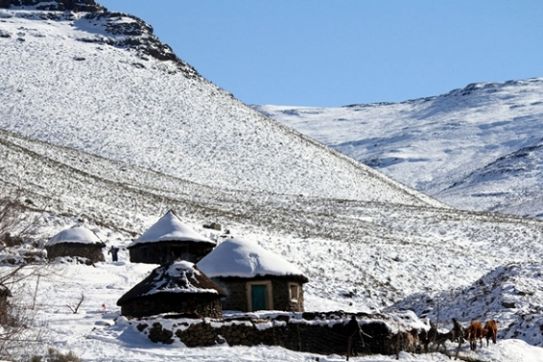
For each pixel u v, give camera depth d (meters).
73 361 31.28
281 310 50.81
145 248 66.31
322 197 152.50
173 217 67.69
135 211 105.12
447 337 41.75
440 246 106.81
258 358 34.22
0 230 27.94
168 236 65.81
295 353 35.81
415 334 40.44
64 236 65.69
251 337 36.75
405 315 41.16
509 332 51.56
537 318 51.88
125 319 38.38
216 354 34.38
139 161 155.38
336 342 37.88
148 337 35.97
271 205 138.62
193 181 150.12
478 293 60.56
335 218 130.25
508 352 42.53
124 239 78.06
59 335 36.03
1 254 49.25
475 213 143.88
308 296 68.50
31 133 159.50
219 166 161.62
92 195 110.56
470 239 117.19
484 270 92.06
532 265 65.00
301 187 157.00
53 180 114.44
